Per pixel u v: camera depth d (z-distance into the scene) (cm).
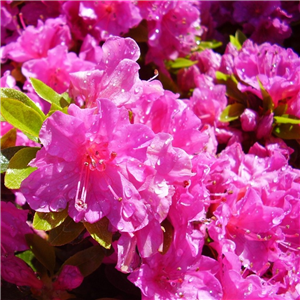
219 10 40
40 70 30
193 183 21
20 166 21
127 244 20
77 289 25
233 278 22
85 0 31
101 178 19
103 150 19
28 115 21
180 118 22
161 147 20
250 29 38
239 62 30
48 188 19
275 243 24
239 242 24
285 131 29
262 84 29
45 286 24
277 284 23
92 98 21
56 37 31
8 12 33
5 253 24
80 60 30
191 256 22
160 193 19
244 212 24
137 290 24
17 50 31
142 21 33
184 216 21
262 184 25
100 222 20
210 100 29
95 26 31
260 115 30
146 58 34
